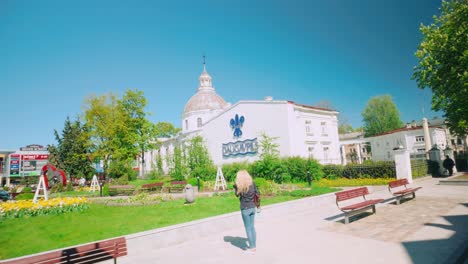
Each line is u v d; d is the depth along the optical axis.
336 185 20.06
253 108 31.08
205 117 47.44
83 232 8.91
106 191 22.81
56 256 4.52
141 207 13.24
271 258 6.05
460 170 32.06
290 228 8.68
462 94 17.45
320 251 6.28
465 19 17.39
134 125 35.91
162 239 7.54
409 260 5.39
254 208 6.69
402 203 11.88
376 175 21.56
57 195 24.02
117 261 6.48
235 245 7.20
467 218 8.47
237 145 32.56
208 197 16.44
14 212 11.86
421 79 20.36
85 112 36.62
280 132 28.58
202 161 30.45
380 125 59.94
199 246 7.34
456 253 5.59
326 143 32.91
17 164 54.22
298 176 23.69
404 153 19.88
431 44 19.08
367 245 6.46
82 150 39.69
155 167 38.31
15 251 7.35
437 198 12.65
